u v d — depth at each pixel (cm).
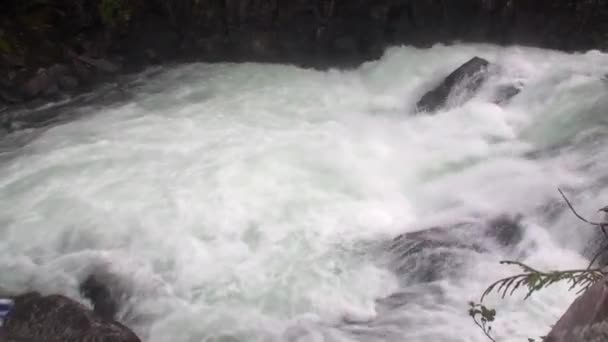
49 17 1235
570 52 1215
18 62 1112
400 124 952
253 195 749
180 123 970
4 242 677
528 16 1246
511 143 841
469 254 630
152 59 1260
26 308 559
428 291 595
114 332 529
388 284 616
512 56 1170
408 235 661
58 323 538
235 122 970
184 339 558
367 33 1261
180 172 802
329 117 995
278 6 1269
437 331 537
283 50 1275
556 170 746
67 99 1088
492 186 741
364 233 684
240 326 568
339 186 771
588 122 820
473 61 1018
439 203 734
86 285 624
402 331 545
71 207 728
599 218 635
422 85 1098
